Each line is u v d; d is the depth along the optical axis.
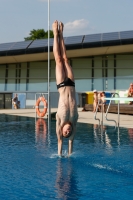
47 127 16.53
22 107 39.84
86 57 45.84
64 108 7.87
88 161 8.12
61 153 8.64
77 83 42.19
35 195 5.47
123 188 5.88
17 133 14.04
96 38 40.66
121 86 41.28
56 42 8.21
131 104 26.45
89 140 11.94
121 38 39.03
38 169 7.29
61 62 8.14
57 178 6.54
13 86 43.00
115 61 44.97
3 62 47.25
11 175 6.77
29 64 47.19
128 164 7.84
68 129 7.95
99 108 28.78
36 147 10.28
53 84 41.34
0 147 10.30
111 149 9.95
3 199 5.27
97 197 5.36
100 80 41.62
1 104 41.34
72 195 5.47
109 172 7.06
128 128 16.03
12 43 45.16
